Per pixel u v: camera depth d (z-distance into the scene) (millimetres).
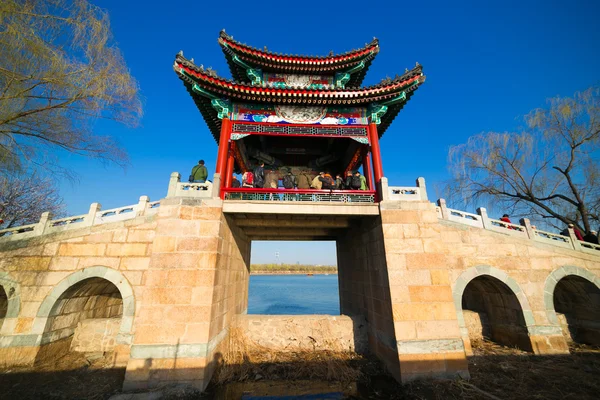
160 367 7348
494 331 12328
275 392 7691
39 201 19734
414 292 8453
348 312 13258
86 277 9500
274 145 15547
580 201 17141
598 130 16094
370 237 10312
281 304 30188
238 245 11859
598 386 7734
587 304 11938
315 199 9891
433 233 9016
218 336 8703
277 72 13055
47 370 8680
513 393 7324
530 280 11023
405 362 7895
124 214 10305
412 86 10836
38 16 7117
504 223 11805
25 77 7266
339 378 8469
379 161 10438
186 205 8688
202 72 9727
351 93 10609
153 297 7797
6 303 10336
